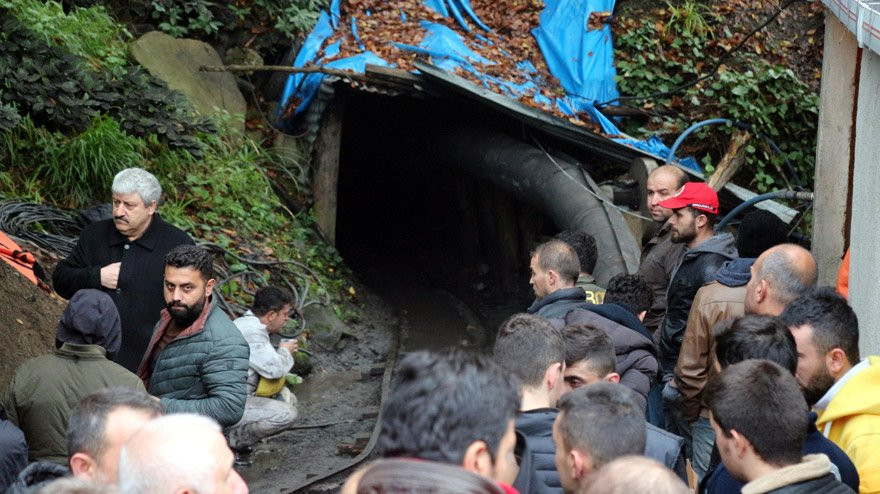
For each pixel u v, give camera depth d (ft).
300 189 42.04
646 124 43.21
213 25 41.65
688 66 43.80
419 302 43.42
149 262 20.58
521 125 42.04
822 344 13.14
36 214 29.99
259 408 25.13
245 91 43.21
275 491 23.79
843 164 23.99
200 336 17.98
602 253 34.83
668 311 21.45
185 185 36.11
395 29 43.47
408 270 48.26
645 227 37.58
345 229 52.47
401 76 40.19
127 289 20.38
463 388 8.24
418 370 8.43
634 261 34.47
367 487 7.55
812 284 16.25
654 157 38.83
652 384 19.22
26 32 32.96
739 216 39.55
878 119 18.42
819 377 13.19
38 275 25.04
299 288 36.22
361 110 48.47
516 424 12.26
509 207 45.21
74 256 21.02
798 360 13.24
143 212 20.49
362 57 41.27
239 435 25.12
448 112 45.06
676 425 20.70
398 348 36.45
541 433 12.34
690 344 18.33
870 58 19.45
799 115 42.78
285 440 27.45
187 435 9.13
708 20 45.16
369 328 38.32
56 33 35.42
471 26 44.70
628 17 45.14
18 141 31.68
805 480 10.58
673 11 44.70
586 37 44.11
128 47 38.99
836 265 24.29
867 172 19.11
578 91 43.34
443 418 8.14
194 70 40.27
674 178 23.91
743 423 10.75
